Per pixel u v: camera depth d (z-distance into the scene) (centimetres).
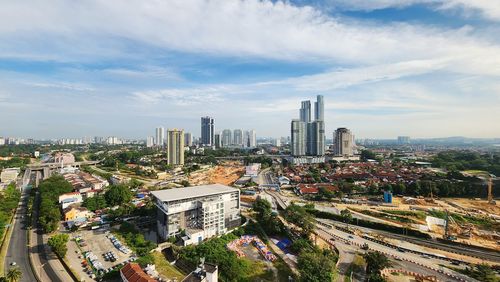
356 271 12225
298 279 10938
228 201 17638
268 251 14038
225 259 12106
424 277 11369
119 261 12600
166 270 11994
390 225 17550
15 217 18888
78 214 18275
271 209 19088
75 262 12444
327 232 17000
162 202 15762
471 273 11869
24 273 11675
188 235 14838
